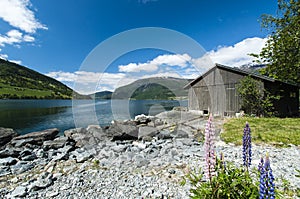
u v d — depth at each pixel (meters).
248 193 1.98
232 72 13.41
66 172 4.04
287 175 3.41
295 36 13.94
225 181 2.07
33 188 3.27
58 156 5.05
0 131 7.26
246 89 12.22
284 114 14.09
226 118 11.80
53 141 6.69
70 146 6.22
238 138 6.25
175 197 2.85
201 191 2.19
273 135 6.36
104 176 3.79
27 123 12.84
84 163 4.57
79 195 3.06
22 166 4.42
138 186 3.29
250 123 8.80
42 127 11.52
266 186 1.56
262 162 1.93
